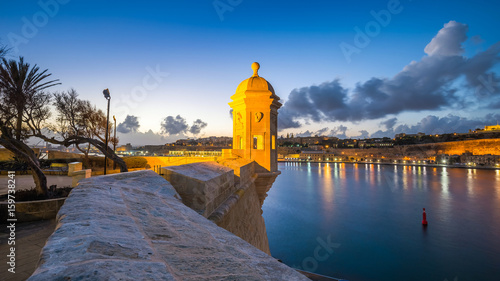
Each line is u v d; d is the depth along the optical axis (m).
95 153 32.38
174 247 1.80
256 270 1.65
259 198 14.12
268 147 13.05
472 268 33.06
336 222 54.00
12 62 13.09
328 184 102.94
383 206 66.81
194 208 5.05
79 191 2.69
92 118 23.30
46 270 1.05
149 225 2.18
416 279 30.58
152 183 4.16
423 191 84.12
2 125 11.52
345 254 38.16
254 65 13.91
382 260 35.75
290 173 147.50
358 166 197.00
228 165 9.23
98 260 1.22
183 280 1.27
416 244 41.44
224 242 2.24
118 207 2.44
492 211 59.16
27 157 11.15
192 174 5.47
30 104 13.92
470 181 102.44
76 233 1.53
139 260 1.38
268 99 12.86
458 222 51.88
